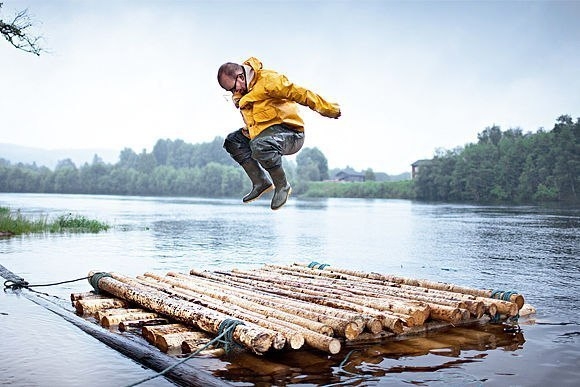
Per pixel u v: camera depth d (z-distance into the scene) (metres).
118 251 18.53
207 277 9.90
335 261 16.20
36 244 20.11
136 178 155.12
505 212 46.00
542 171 71.19
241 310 6.85
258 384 5.09
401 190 108.31
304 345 6.13
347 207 64.75
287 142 5.47
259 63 5.49
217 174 142.75
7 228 25.23
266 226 32.06
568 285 11.25
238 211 53.34
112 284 8.49
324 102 5.37
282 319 6.59
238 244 21.59
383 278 9.13
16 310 8.06
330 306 7.21
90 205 67.38
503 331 6.91
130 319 7.24
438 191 91.44
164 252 18.59
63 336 6.62
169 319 7.25
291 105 5.48
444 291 7.97
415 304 6.96
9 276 10.80
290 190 5.62
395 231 27.72
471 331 6.90
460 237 23.73
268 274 10.02
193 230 28.80
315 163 160.88
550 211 47.00
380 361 5.73
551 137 72.06
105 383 5.07
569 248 18.88
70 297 9.35
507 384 5.12
